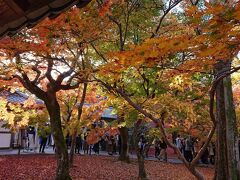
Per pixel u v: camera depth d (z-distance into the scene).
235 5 4.08
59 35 7.38
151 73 9.13
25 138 25.59
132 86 10.90
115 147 26.64
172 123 12.88
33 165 16.53
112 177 14.24
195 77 10.60
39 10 3.02
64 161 11.48
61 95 16.34
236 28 4.46
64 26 7.06
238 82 13.12
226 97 6.66
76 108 15.85
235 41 4.43
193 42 4.53
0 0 2.92
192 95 11.29
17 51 8.12
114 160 21.00
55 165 16.95
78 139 24.38
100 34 8.18
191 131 16.27
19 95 18.59
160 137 13.20
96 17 7.32
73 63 9.00
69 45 8.16
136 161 21.62
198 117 14.58
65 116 16.55
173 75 7.01
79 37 7.55
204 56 4.89
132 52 5.02
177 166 20.44
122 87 9.02
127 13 8.58
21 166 15.92
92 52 9.98
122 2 8.02
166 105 9.68
